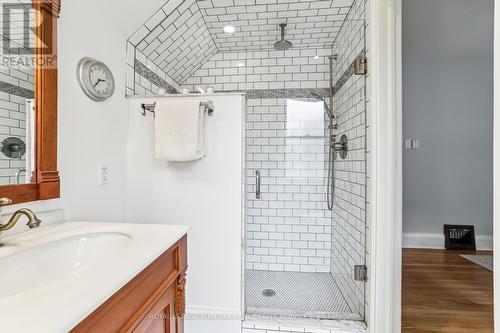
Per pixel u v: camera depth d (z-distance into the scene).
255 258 2.51
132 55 1.77
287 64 2.49
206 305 1.64
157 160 1.67
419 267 2.70
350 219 1.86
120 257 0.75
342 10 1.94
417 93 3.28
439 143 3.29
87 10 1.35
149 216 1.68
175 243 0.97
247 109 2.51
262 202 2.51
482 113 3.23
